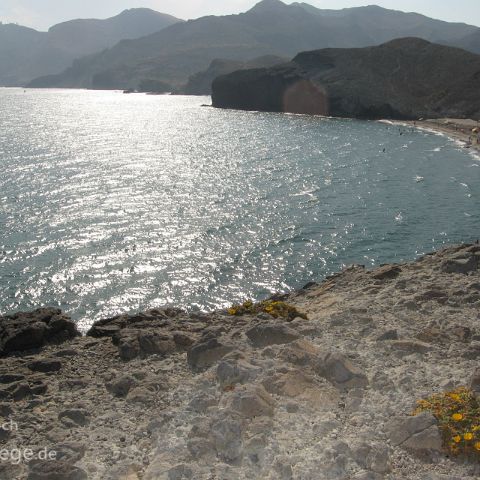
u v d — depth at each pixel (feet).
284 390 31.91
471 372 33.32
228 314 52.31
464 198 213.66
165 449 27.43
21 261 151.02
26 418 32.01
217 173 266.77
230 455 26.63
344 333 41.60
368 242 164.76
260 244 164.04
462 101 603.67
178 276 142.82
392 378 33.63
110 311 125.49
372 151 341.62
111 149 355.77
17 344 46.98
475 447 25.77
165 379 35.63
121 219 186.91
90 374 39.50
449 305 46.26
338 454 26.00
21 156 320.50
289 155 325.62
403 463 25.94
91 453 27.86
